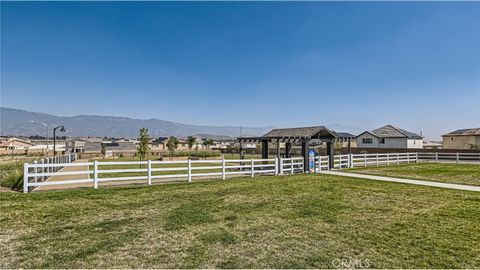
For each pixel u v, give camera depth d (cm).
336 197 1072
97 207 891
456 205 953
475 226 727
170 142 5753
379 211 870
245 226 718
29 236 631
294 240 625
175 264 504
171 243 602
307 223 746
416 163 2773
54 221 740
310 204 954
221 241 616
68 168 2614
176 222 745
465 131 4703
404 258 536
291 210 874
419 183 1434
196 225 723
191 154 4731
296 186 1317
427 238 640
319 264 511
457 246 593
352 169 2172
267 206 924
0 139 10694
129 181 1513
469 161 2984
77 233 655
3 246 574
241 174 1802
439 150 3697
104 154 4838
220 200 1008
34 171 1335
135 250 563
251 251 565
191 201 988
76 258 524
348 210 880
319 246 592
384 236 652
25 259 517
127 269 484
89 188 1238
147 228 695
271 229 696
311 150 1983
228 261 519
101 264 502
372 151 4238
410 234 666
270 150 4372
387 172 1950
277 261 521
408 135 4581
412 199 1044
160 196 1068
